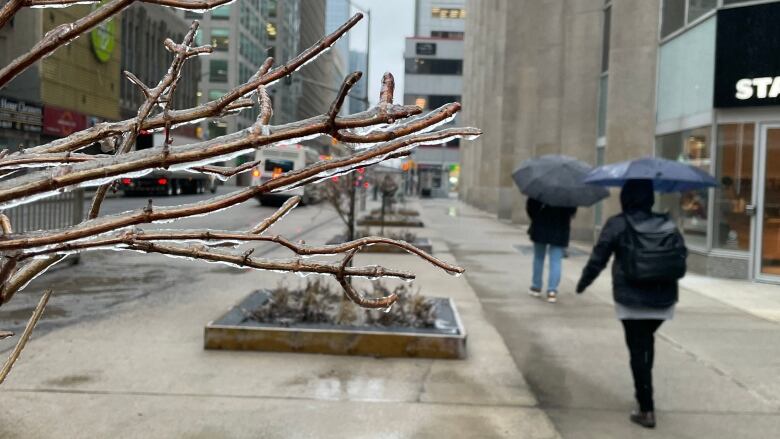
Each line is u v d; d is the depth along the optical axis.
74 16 33.81
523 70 27.44
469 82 55.41
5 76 1.25
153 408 4.98
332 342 6.52
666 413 5.29
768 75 11.98
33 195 1.15
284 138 1.17
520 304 9.60
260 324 6.79
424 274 12.07
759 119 12.30
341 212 15.74
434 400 5.34
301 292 8.24
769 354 7.07
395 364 6.28
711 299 10.42
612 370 6.38
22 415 4.76
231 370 5.95
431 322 7.02
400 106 1.17
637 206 5.35
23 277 1.56
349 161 1.29
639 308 5.06
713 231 12.98
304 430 4.65
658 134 15.71
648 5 15.86
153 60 47.47
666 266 4.97
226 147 1.16
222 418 4.82
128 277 11.45
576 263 14.52
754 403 5.55
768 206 12.22
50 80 35.12
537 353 6.94
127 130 1.60
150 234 1.34
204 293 9.93
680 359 6.88
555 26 22.33
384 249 15.12
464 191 52.16
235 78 65.88
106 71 41.22
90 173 1.15
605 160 16.59
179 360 6.21
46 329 7.32
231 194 1.31
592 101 20.16
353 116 1.18
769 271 12.18
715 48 12.63
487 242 18.64
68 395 5.20
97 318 7.99
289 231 21.28
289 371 5.96
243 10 68.81
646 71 15.93
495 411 5.15
